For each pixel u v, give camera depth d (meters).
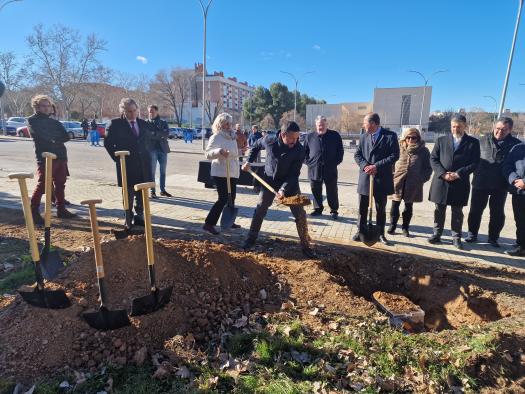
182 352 2.76
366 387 2.48
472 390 2.52
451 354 2.77
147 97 66.31
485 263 5.05
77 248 4.86
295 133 4.65
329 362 2.73
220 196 5.62
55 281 3.25
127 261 3.46
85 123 32.56
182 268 3.57
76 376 2.52
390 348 2.87
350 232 6.29
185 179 11.64
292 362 2.70
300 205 4.43
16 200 7.63
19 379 2.50
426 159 5.97
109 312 2.77
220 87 98.75
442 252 5.46
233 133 5.71
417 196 5.98
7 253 4.66
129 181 5.62
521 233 5.37
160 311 3.05
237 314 3.36
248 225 6.45
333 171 7.01
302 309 3.52
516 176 5.17
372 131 5.45
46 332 2.77
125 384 2.45
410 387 2.52
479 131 61.62
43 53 42.78
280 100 71.50
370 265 5.00
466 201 5.54
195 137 45.81
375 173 5.41
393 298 4.15
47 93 46.03
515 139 5.56
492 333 2.97
